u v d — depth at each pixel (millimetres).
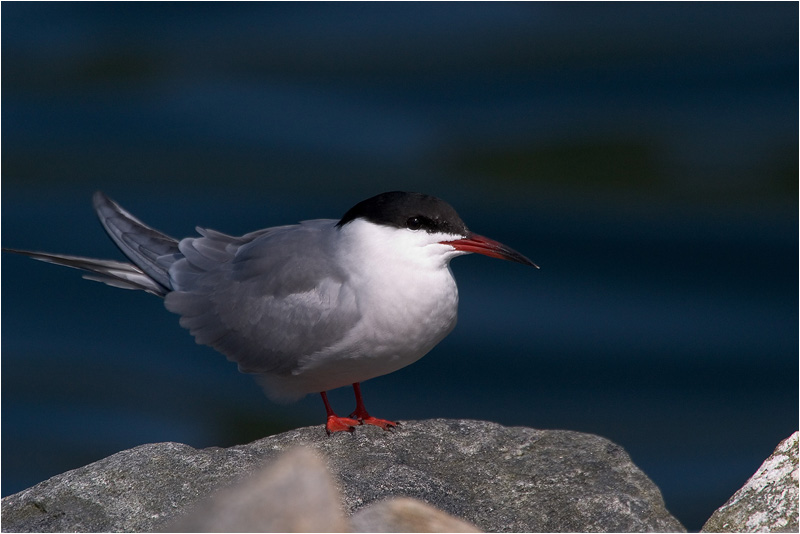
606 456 6867
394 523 4707
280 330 7672
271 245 7988
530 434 7234
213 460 6391
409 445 7055
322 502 4422
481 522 6027
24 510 5977
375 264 7328
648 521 6078
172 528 4656
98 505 5945
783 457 5941
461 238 7340
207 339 8164
